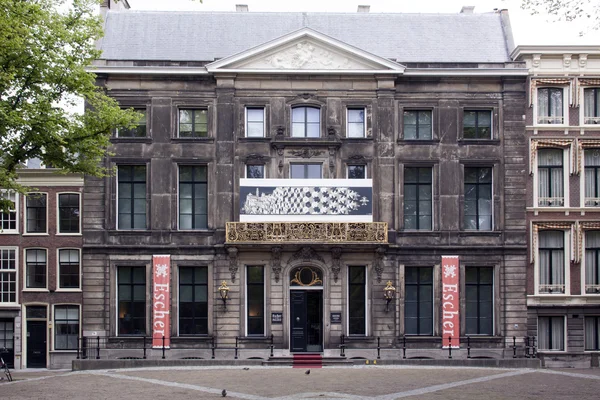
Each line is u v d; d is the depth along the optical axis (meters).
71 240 33.47
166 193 30.64
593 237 31.67
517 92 31.38
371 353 30.02
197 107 31.08
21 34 21.78
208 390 21.20
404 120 31.55
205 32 33.59
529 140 31.56
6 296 33.44
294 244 29.73
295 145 30.72
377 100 31.11
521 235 30.95
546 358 30.41
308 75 31.03
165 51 32.56
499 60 32.97
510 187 31.09
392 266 30.58
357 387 21.67
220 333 30.14
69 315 33.44
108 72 30.56
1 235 33.47
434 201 30.98
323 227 29.84
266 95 31.05
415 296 30.86
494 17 35.09
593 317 31.25
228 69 30.69
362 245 29.86
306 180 30.38
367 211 30.42
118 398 19.78
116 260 30.39
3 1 20.58
